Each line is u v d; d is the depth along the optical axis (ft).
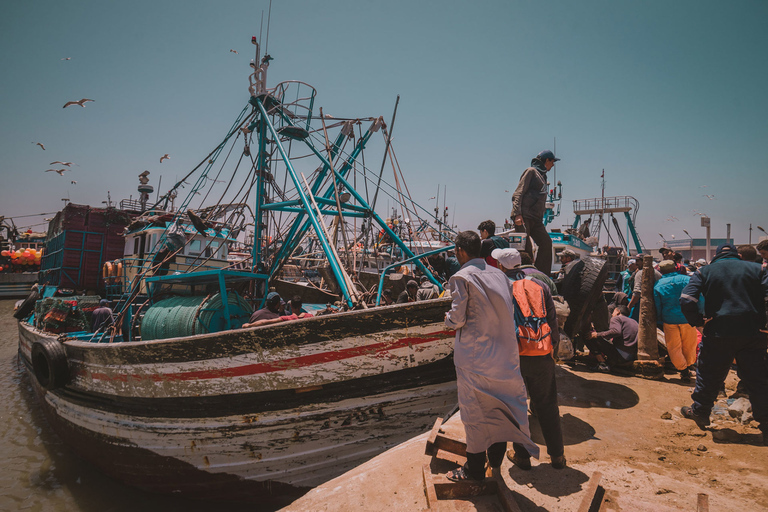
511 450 11.02
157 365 17.71
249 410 16.40
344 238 21.40
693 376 18.54
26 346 34.04
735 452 11.32
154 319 21.43
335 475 16.26
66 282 39.60
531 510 8.80
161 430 17.92
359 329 15.31
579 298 15.97
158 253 26.48
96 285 40.93
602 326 19.38
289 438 16.22
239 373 16.24
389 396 15.65
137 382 18.38
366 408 15.70
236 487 17.39
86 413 20.92
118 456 19.47
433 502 9.02
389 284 33.81
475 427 9.07
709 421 12.97
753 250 14.98
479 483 9.23
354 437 15.85
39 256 94.84
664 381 17.87
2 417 29.81
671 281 17.89
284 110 28.19
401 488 9.97
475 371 8.96
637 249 76.38
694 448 11.65
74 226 40.52
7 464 22.86
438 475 9.87
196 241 29.04
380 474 10.68
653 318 18.51
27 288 90.53
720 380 12.54
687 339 17.61
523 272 12.39
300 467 16.43
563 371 19.26
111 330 24.59
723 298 12.30
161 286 25.98
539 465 10.71
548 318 10.50
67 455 24.13
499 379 8.91
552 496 9.28
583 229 77.71
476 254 9.75
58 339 23.49
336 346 15.40
